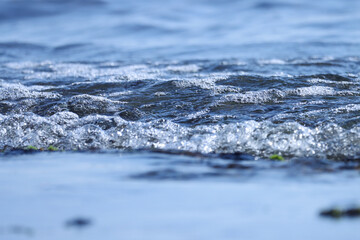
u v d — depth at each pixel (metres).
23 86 40.19
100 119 28.42
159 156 22.27
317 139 24.30
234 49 65.62
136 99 34.12
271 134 24.66
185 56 61.31
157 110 31.30
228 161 21.30
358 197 14.83
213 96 33.75
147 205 14.21
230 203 14.28
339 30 78.94
